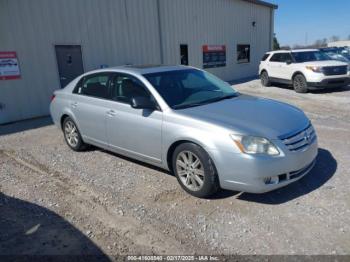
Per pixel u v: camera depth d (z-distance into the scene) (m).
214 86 5.05
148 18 13.28
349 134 6.41
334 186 4.07
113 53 11.93
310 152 3.88
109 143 5.14
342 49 20.05
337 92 12.34
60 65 10.27
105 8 11.46
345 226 3.24
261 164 3.45
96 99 5.27
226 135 3.59
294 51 13.67
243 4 19.64
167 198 4.02
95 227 3.45
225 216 3.54
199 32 16.42
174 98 4.39
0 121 9.08
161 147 4.24
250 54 21.17
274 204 3.73
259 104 4.45
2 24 8.82
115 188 4.38
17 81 9.31
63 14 10.20
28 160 5.75
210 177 3.75
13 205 4.03
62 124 6.25
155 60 13.86
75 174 4.95
